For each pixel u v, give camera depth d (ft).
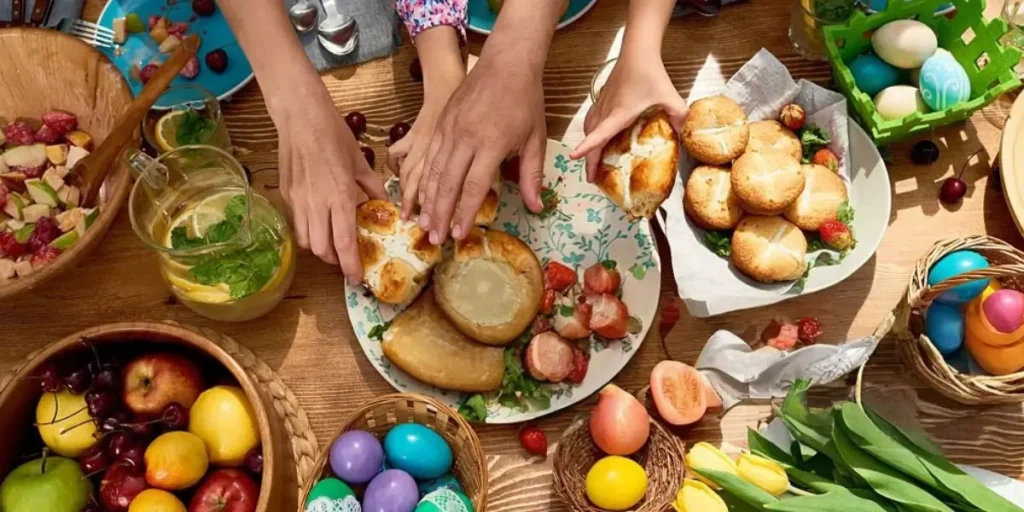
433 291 3.22
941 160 3.50
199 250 2.79
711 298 3.18
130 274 3.39
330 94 3.64
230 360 2.79
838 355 3.07
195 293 3.03
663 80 3.09
